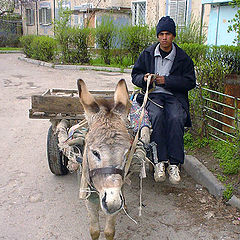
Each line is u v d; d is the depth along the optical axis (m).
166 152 4.10
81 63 17.88
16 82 13.33
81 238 3.89
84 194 3.07
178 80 4.25
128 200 4.66
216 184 4.64
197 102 6.04
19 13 32.41
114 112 2.88
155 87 4.46
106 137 2.63
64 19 18.48
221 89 5.99
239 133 4.94
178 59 4.37
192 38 14.70
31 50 21.06
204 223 4.10
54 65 17.45
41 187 5.03
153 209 4.43
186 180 5.17
